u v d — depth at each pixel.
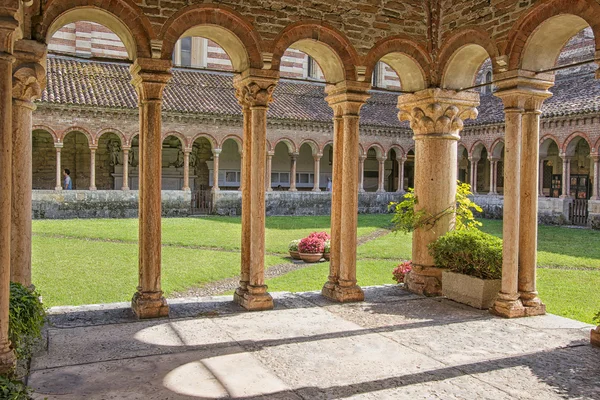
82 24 32.09
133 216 30.61
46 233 21.52
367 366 6.34
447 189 10.20
